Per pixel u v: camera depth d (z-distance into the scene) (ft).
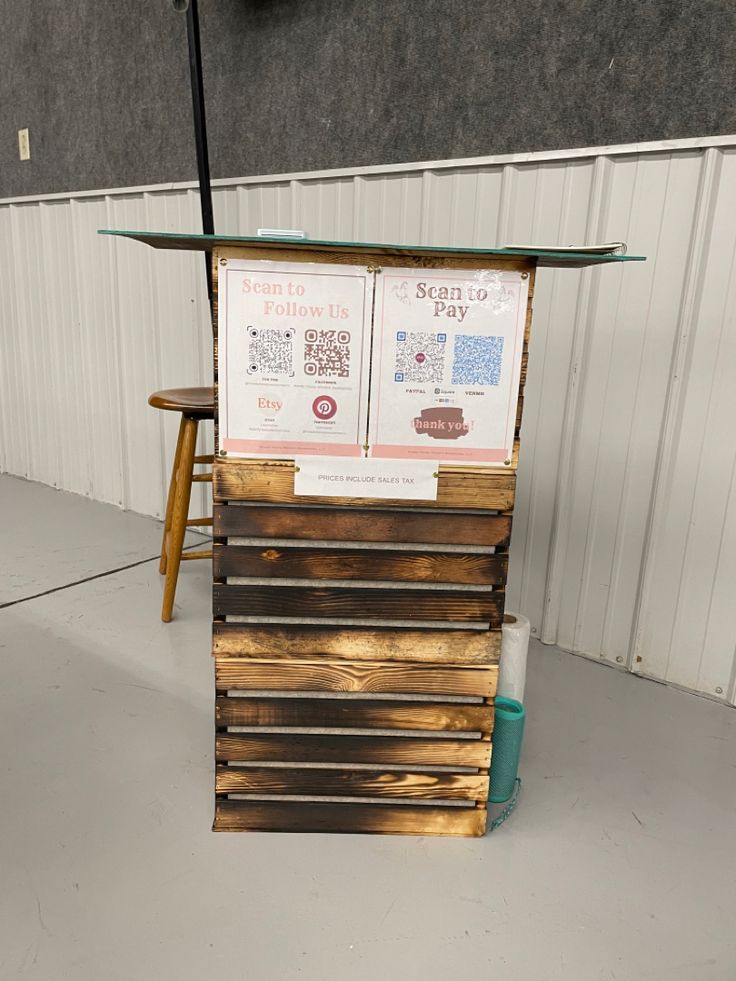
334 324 3.33
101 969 3.15
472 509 3.61
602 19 5.24
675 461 5.61
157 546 8.59
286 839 3.98
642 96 5.19
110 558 8.15
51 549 8.40
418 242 6.53
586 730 5.18
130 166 8.68
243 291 3.27
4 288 10.89
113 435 9.88
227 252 3.22
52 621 6.54
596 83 5.36
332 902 3.55
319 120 6.93
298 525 3.58
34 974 3.12
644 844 4.06
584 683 5.88
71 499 10.50
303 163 7.14
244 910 3.48
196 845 3.90
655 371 5.59
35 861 3.74
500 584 3.71
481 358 3.39
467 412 3.46
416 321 3.34
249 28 7.20
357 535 3.60
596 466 6.01
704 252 5.20
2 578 7.49
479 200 6.14
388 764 3.93
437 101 6.14
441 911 3.52
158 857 3.80
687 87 5.00
